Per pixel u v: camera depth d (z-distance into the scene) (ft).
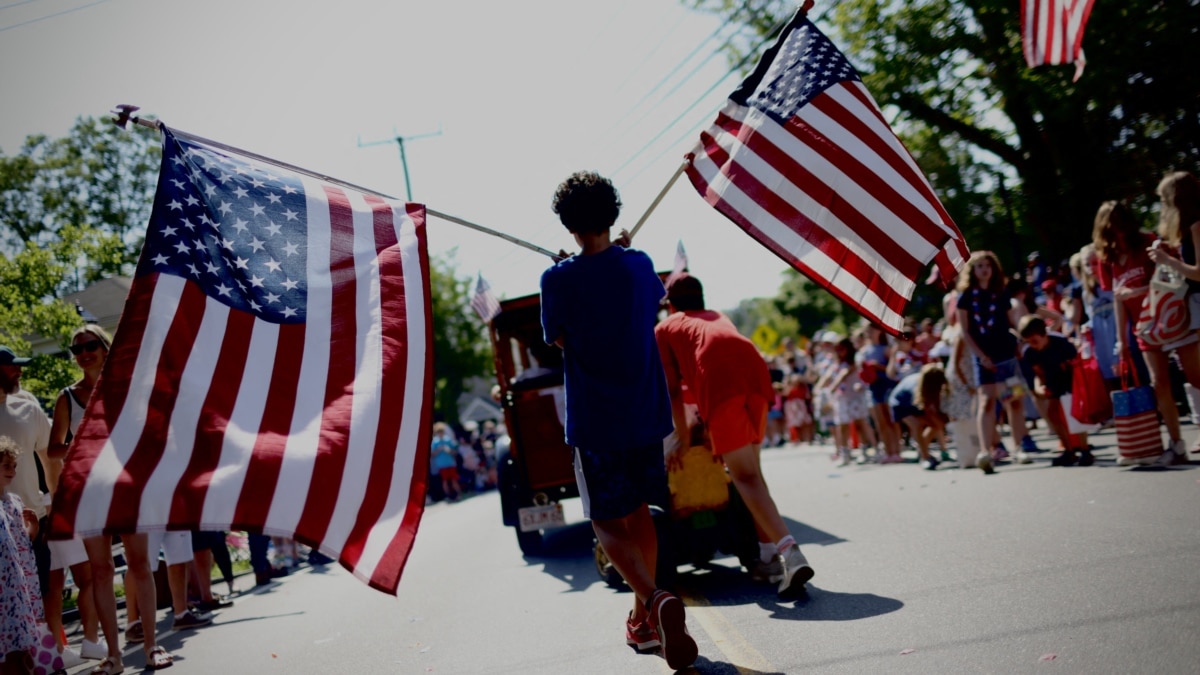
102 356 21.83
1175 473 24.08
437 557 36.68
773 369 70.85
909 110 70.69
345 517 11.69
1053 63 30.12
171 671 21.06
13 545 19.90
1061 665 11.89
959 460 34.55
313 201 13.44
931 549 20.33
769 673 13.70
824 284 16.58
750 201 17.01
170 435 11.39
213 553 36.14
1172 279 24.93
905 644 13.92
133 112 12.92
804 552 22.66
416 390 12.61
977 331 31.32
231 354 12.04
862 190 16.96
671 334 18.80
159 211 12.41
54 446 21.40
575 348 14.33
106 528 10.83
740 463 18.07
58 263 57.88
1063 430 29.50
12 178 103.81
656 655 15.74
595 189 14.42
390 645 20.58
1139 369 29.25
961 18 64.23
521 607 22.72
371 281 13.10
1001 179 67.67
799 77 17.51
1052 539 19.01
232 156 13.39
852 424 45.42
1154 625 12.69
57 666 21.17
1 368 22.90
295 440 11.81
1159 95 62.44
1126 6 57.36
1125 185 68.54
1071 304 36.47
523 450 31.45
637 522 15.01
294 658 20.74
